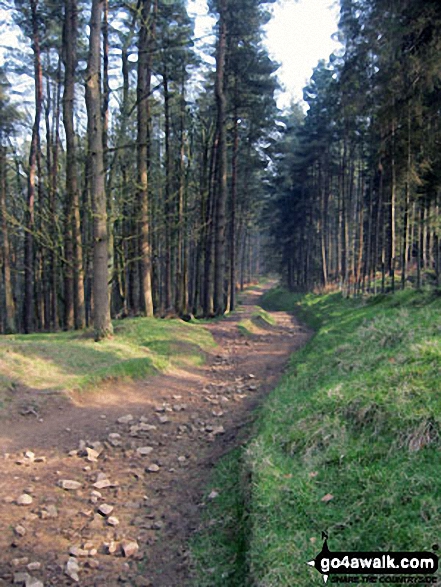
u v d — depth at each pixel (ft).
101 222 40.93
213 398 30.30
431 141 45.29
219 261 74.79
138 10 44.11
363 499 12.43
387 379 18.49
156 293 80.64
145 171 54.95
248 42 77.25
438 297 38.37
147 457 20.52
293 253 160.66
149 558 13.47
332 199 147.13
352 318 47.21
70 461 19.47
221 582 12.20
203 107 90.79
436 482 11.95
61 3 59.11
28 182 64.23
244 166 101.81
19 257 104.58
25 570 12.54
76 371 30.58
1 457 19.15
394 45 41.70
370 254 95.04
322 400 19.06
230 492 16.49
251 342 54.54
